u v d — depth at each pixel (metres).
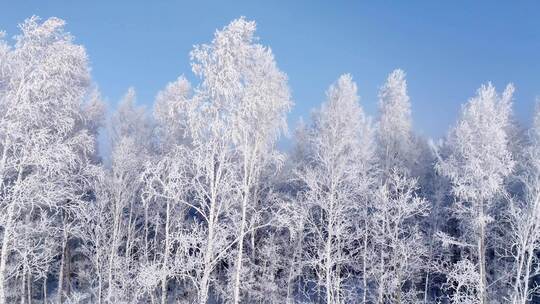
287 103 16.41
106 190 21.45
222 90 13.30
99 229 20.50
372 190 19.89
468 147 15.77
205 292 13.55
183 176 14.32
